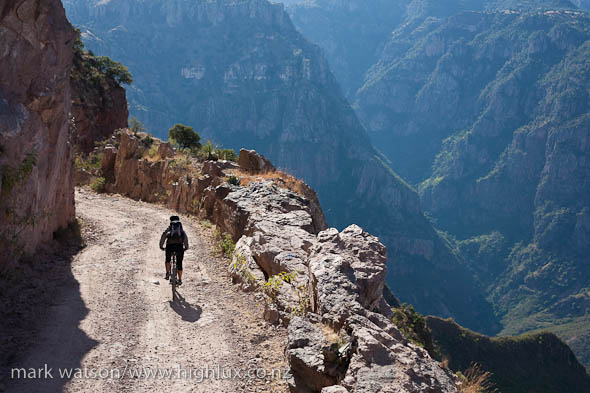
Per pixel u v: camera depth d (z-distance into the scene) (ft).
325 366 16.53
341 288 20.97
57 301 25.81
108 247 42.11
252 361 20.08
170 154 100.58
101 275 32.22
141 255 39.96
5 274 27.25
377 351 15.75
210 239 48.32
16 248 29.53
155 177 84.23
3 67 27.40
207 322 24.57
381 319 18.78
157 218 60.80
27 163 28.86
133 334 22.16
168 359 19.74
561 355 398.01
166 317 24.89
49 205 37.37
